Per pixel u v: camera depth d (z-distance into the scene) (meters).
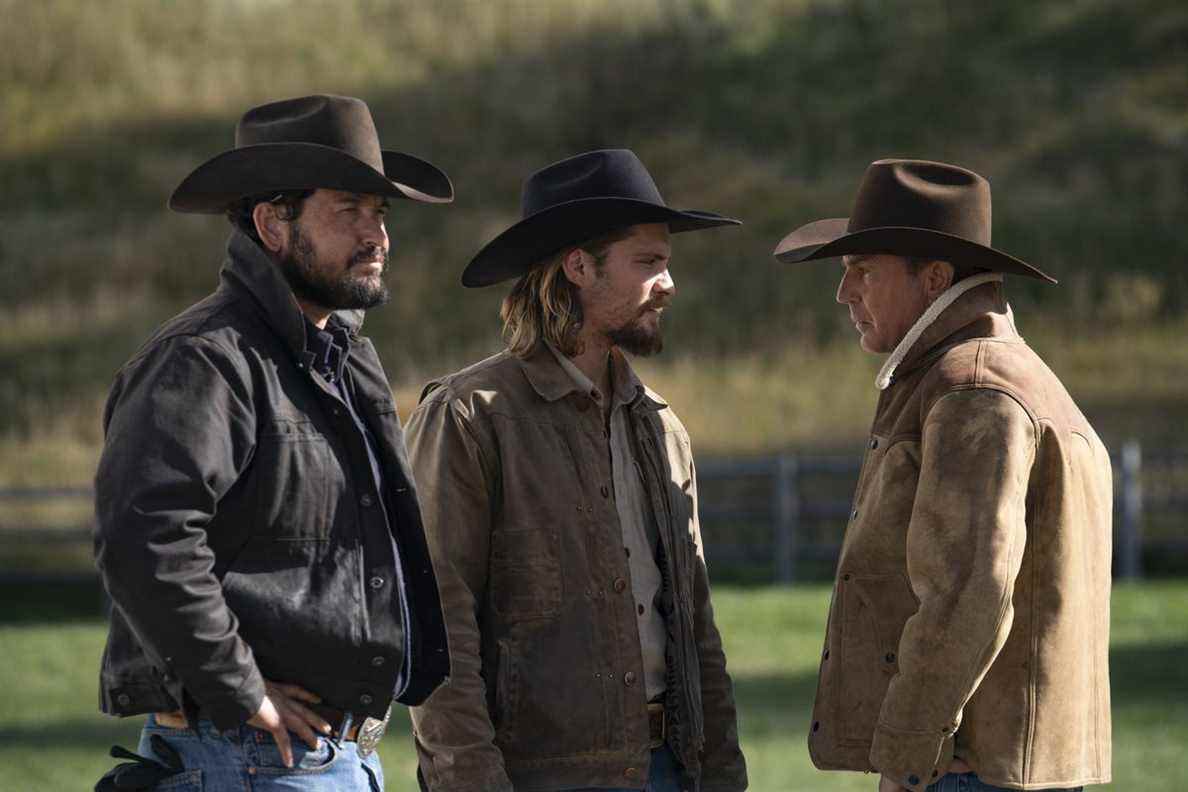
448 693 11.91
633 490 12.97
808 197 84.06
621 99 93.81
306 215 11.01
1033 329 71.50
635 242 12.73
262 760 10.53
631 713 12.32
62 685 34.06
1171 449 58.00
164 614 9.91
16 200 89.75
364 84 97.19
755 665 34.16
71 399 69.00
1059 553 11.47
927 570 11.16
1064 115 88.38
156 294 80.88
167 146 93.69
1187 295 73.75
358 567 10.80
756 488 57.66
